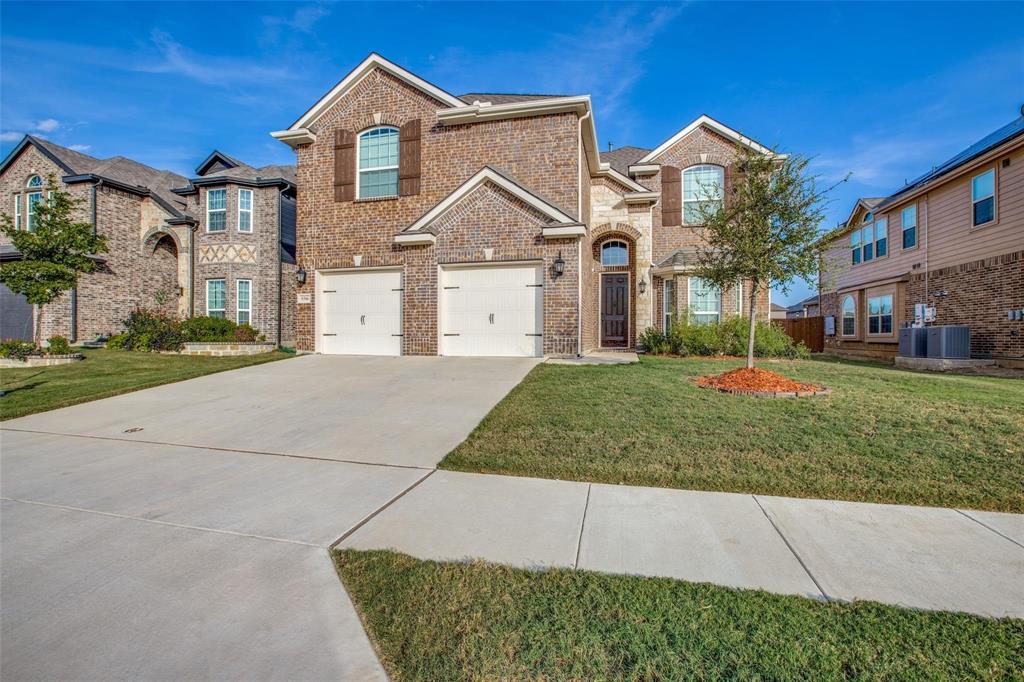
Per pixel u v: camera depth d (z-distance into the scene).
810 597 2.72
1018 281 12.73
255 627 2.53
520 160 13.42
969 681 2.10
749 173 8.69
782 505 3.99
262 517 3.86
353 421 6.80
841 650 2.29
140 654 2.34
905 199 16.77
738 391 7.71
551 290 12.19
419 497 4.23
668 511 3.88
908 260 17.19
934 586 2.83
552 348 12.19
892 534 3.48
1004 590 2.79
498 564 3.08
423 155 13.91
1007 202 13.04
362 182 14.43
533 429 6.00
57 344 13.95
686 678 2.12
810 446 5.23
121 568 3.11
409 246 13.28
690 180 16.59
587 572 2.98
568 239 12.08
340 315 14.18
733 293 15.23
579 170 13.24
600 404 7.07
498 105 13.17
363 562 3.13
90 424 6.95
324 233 14.36
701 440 5.46
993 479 4.36
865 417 6.28
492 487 4.45
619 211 15.99
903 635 2.39
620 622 2.51
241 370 10.99
